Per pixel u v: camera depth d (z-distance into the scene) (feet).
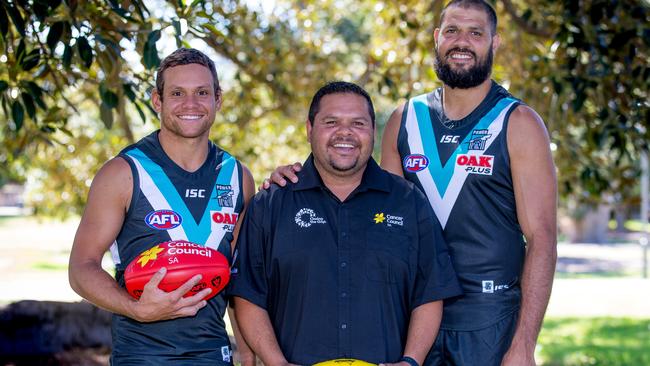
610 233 127.03
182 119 12.14
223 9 29.50
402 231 12.33
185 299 11.23
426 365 13.23
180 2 16.60
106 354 23.68
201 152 12.59
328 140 12.07
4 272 60.18
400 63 29.37
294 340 12.16
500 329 12.84
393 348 12.16
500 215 13.00
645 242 63.41
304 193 12.46
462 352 12.84
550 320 42.29
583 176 27.07
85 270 11.66
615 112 22.93
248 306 12.34
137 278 11.32
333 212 12.32
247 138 35.60
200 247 11.64
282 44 33.01
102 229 11.94
